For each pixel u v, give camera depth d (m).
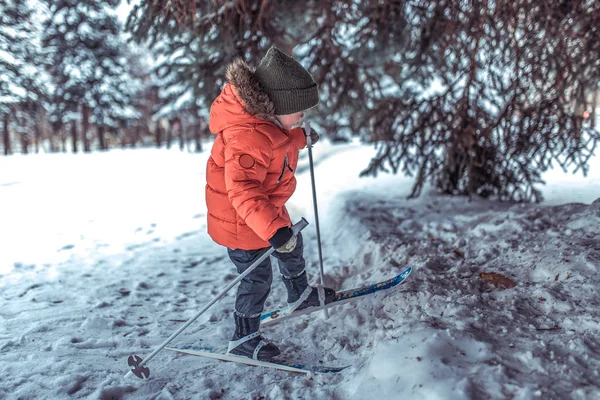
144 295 3.87
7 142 23.02
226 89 2.47
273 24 5.74
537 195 5.79
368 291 3.06
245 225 2.52
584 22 5.18
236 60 2.44
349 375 2.29
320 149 12.41
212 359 2.75
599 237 3.41
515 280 3.13
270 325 3.15
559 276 2.99
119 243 5.46
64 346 2.88
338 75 6.71
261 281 2.61
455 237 4.48
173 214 7.02
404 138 6.21
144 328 3.22
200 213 7.06
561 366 2.01
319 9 6.17
